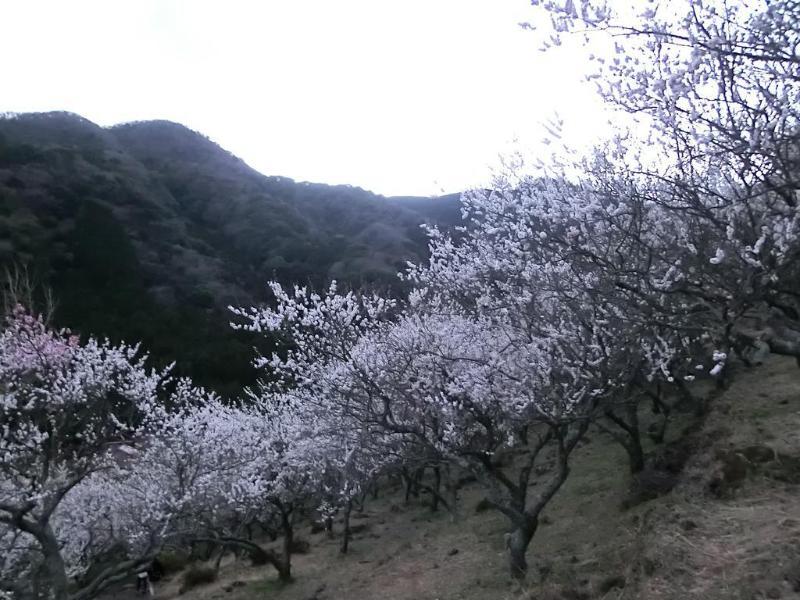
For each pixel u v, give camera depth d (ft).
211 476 48.42
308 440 48.52
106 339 45.06
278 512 59.82
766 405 39.81
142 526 43.70
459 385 31.91
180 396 52.65
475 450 32.94
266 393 70.44
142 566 36.42
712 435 37.76
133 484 50.29
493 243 36.42
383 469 48.44
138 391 42.80
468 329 38.50
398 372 35.22
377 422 32.24
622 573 25.79
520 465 59.26
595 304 26.16
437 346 35.19
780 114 15.84
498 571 34.71
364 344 38.91
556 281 29.55
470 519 52.44
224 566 65.16
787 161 15.19
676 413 52.70
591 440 59.41
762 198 19.36
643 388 35.88
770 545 22.61
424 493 73.41
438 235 40.14
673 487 34.27
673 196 21.97
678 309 20.52
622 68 18.47
